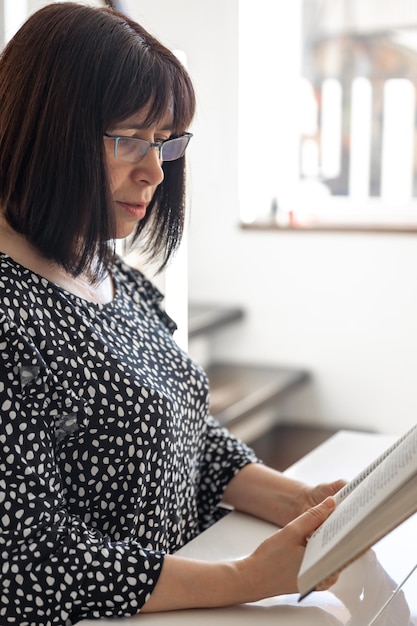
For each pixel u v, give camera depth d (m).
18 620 1.16
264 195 4.51
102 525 1.34
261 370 4.43
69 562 1.16
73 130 1.25
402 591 1.24
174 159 1.43
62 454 1.29
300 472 1.69
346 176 4.41
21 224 1.29
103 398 1.30
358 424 4.34
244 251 4.45
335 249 4.28
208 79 4.20
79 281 1.41
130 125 1.30
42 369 1.21
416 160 4.29
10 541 1.16
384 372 4.25
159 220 1.55
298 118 4.43
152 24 3.28
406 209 4.34
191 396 1.52
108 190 1.29
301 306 4.38
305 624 1.16
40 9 1.31
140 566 1.19
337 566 0.95
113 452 1.32
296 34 4.34
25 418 1.19
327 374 4.37
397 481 0.92
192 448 1.54
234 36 4.16
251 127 4.40
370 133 4.34
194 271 4.55
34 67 1.26
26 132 1.26
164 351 1.51
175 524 1.47
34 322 1.26
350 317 4.30
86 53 1.26
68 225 1.27
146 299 1.65
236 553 1.40
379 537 0.93
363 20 4.25
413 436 1.01
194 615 1.18
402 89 4.25
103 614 1.18
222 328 4.53
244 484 1.57
